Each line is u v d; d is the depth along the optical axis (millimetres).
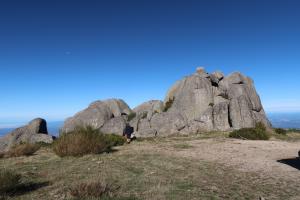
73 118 48312
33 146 23984
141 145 25641
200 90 52031
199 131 44156
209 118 45750
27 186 10953
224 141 27969
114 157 17672
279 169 14242
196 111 50938
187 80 54594
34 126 46531
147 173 12820
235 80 55312
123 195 9289
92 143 19656
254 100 52625
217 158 17391
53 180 11836
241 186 10820
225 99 52188
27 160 18672
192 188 10273
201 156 18156
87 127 22141
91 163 15688
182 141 29391
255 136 31234
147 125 45312
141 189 10086
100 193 9383
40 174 13180
